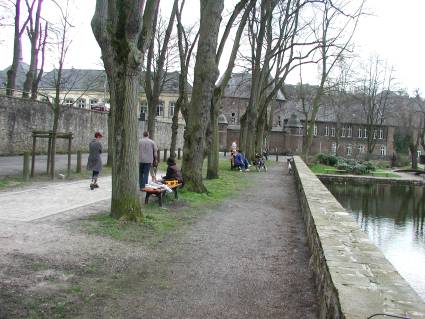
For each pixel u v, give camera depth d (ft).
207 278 22.18
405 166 233.76
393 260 52.01
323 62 138.92
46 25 127.34
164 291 20.07
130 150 32.53
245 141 109.60
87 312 17.28
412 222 81.92
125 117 32.09
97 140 49.90
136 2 29.73
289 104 291.17
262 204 48.78
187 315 17.53
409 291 13.51
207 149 58.39
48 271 21.38
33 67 98.53
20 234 27.50
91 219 32.40
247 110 109.19
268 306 18.79
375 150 286.87
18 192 44.70
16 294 18.35
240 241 30.48
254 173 94.22
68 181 55.88
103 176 64.49
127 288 20.16
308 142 147.84
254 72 102.68
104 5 52.29
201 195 49.70
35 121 93.15
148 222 32.94
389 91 241.76
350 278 14.75
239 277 22.57
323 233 21.88
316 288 20.58
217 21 50.67
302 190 45.73
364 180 143.84
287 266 24.84
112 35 30.86
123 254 25.14
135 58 31.01
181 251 26.91
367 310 11.90
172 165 45.27
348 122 285.64
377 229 73.97
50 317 16.55
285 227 36.50
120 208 32.89
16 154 87.92
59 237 27.32
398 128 268.00
